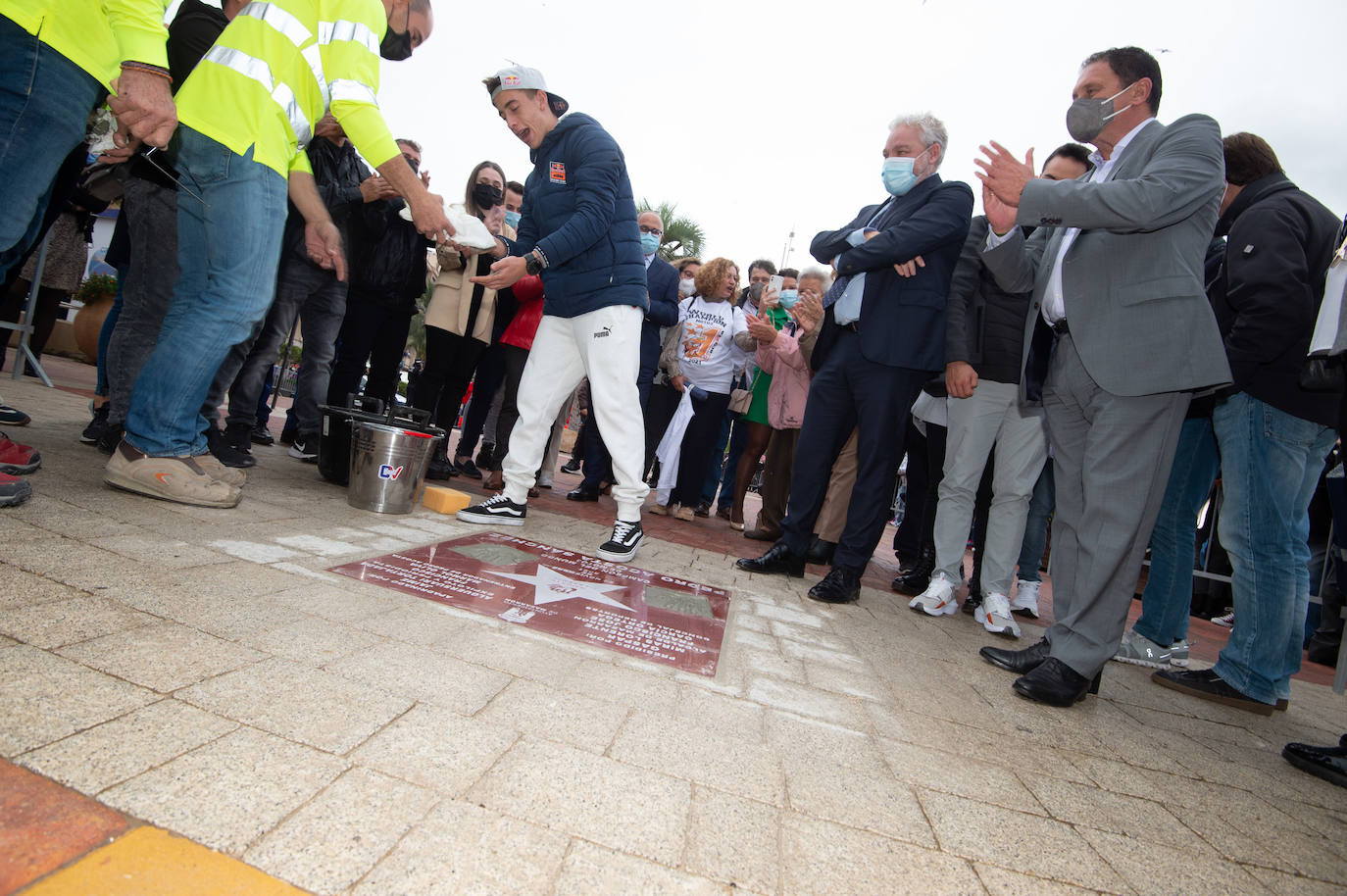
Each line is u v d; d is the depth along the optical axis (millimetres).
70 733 1021
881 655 2426
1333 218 2707
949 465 3619
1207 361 2031
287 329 3705
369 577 2066
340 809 977
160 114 1835
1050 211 2098
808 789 1307
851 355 3307
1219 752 2053
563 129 3150
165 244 2822
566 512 4426
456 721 1292
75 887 765
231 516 2422
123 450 2373
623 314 3125
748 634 2336
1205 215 2145
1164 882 1224
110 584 1581
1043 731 1932
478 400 5230
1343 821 1672
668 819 1112
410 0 2725
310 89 2367
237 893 801
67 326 8000
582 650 1828
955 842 1225
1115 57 2412
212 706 1177
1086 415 2395
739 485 5766
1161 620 3244
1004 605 3354
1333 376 2053
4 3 1672
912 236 2975
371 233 3613
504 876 902
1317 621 5527
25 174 1806
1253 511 2676
